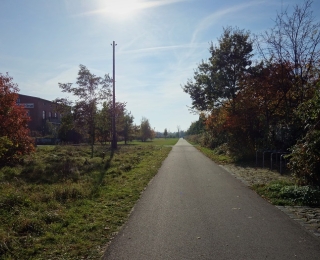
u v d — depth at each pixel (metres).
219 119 24.91
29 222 6.30
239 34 24.19
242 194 9.81
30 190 10.48
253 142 20.72
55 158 20.20
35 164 17.36
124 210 7.86
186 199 9.12
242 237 5.79
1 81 17.50
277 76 19.22
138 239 5.73
